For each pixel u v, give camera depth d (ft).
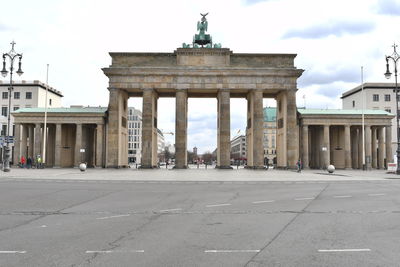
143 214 59.47
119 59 269.44
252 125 275.39
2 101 415.44
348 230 46.88
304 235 44.01
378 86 417.90
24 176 154.51
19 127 295.28
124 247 38.11
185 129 266.98
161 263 32.53
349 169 296.92
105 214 59.41
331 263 32.68
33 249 37.22
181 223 51.75
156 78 267.80
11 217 56.44
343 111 309.83
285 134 272.72
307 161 291.58
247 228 48.21
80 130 288.10
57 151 290.15
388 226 49.52
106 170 233.96
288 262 32.99
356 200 77.77
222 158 264.72
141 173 194.70
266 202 74.74
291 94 268.00
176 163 265.75
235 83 267.59
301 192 95.14
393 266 31.81
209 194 90.02
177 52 269.03
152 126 269.64
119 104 271.90
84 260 33.35
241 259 33.88
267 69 266.16
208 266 31.73
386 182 132.98
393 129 417.90
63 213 60.29
